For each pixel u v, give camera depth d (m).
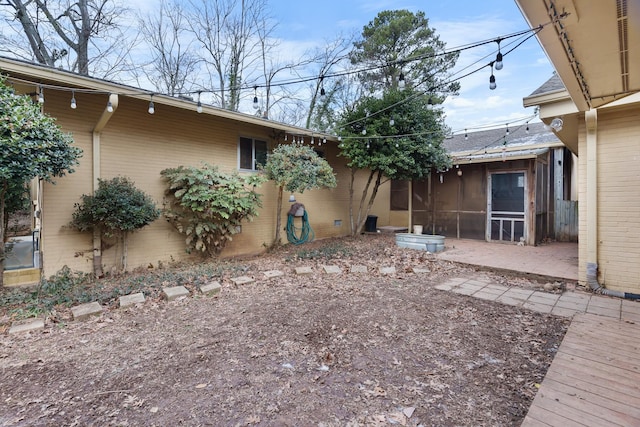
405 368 2.44
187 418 1.89
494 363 2.50
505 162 8.21
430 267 5.75
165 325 3.27
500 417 1.88
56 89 4.51
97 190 4.90
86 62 10.75
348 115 8.20
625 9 1.99
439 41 13.60
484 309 3.67
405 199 11.59
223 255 6.81
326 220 9.37
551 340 2.88
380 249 7.28
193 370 2.42
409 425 1.82
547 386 2.08
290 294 4.29
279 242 7.82
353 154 7.98
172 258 6.11
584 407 1.86
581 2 1.96
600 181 4.26
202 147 6.48
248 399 2.07
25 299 3.92
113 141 5.29
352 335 3.02
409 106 7.61
